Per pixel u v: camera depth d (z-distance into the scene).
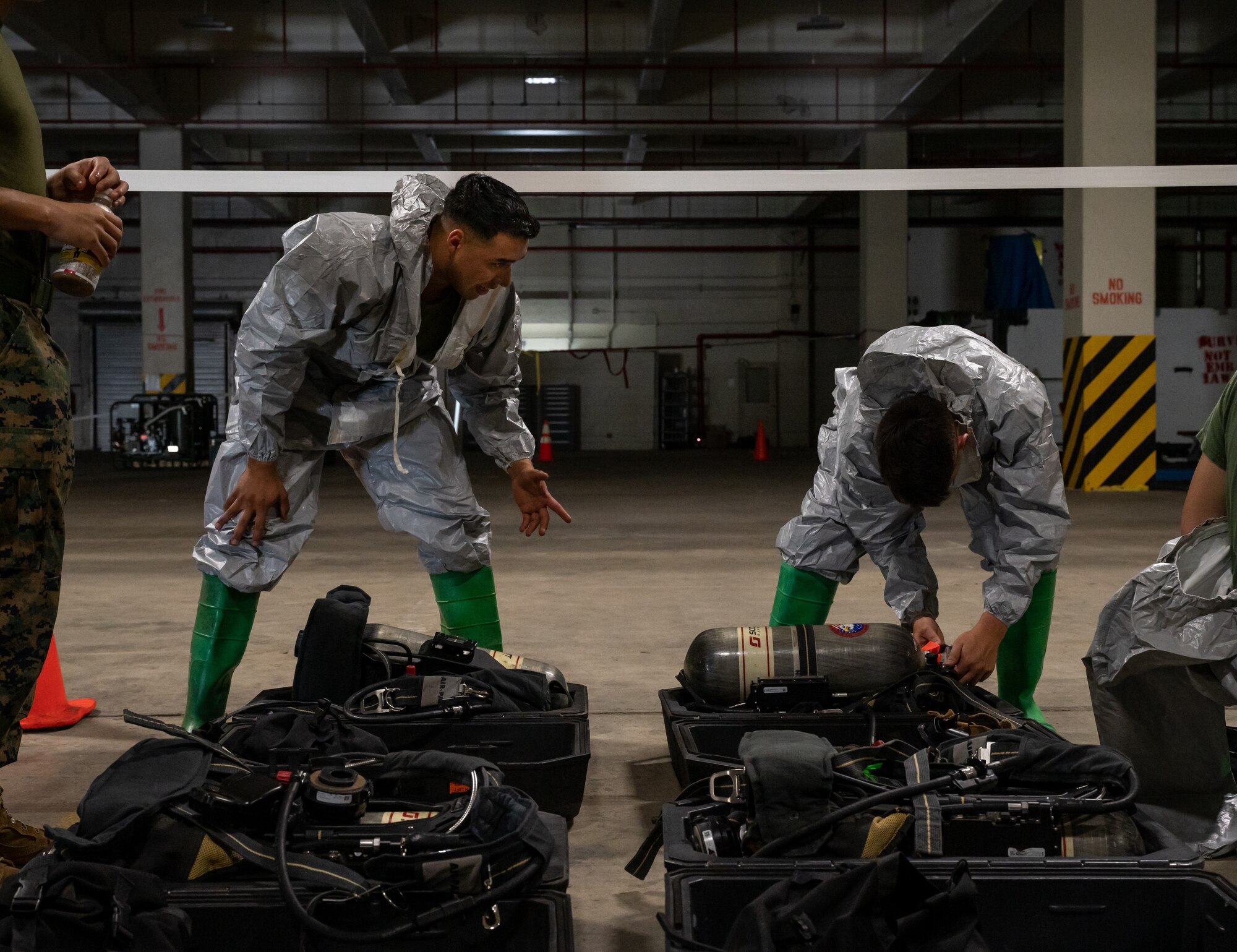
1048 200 19.44
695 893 1.38
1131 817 1.59
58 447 1.59
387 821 1.56
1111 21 9.43
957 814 1.54
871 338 16.05
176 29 13.41
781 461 16.48
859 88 15.16
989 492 2.25
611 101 14.95
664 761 2.48
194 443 14.80
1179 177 3.60
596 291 21.67
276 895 1.36
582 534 6.93
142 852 1.44
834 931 1.25
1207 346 15.16
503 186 2.13
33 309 1.60
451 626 2.57
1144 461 9.69
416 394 2.42
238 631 2.41
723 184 3.45
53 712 2.74
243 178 3.40
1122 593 1.99
